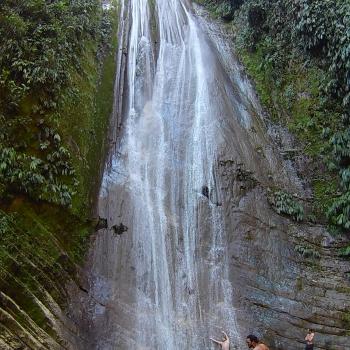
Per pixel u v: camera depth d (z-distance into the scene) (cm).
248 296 902
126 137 1113
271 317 883
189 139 1136
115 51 1313
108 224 931
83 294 814
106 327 787
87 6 1238
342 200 1023
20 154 824
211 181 1052
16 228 764
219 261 940
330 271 966
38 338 627
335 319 889
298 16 1218
